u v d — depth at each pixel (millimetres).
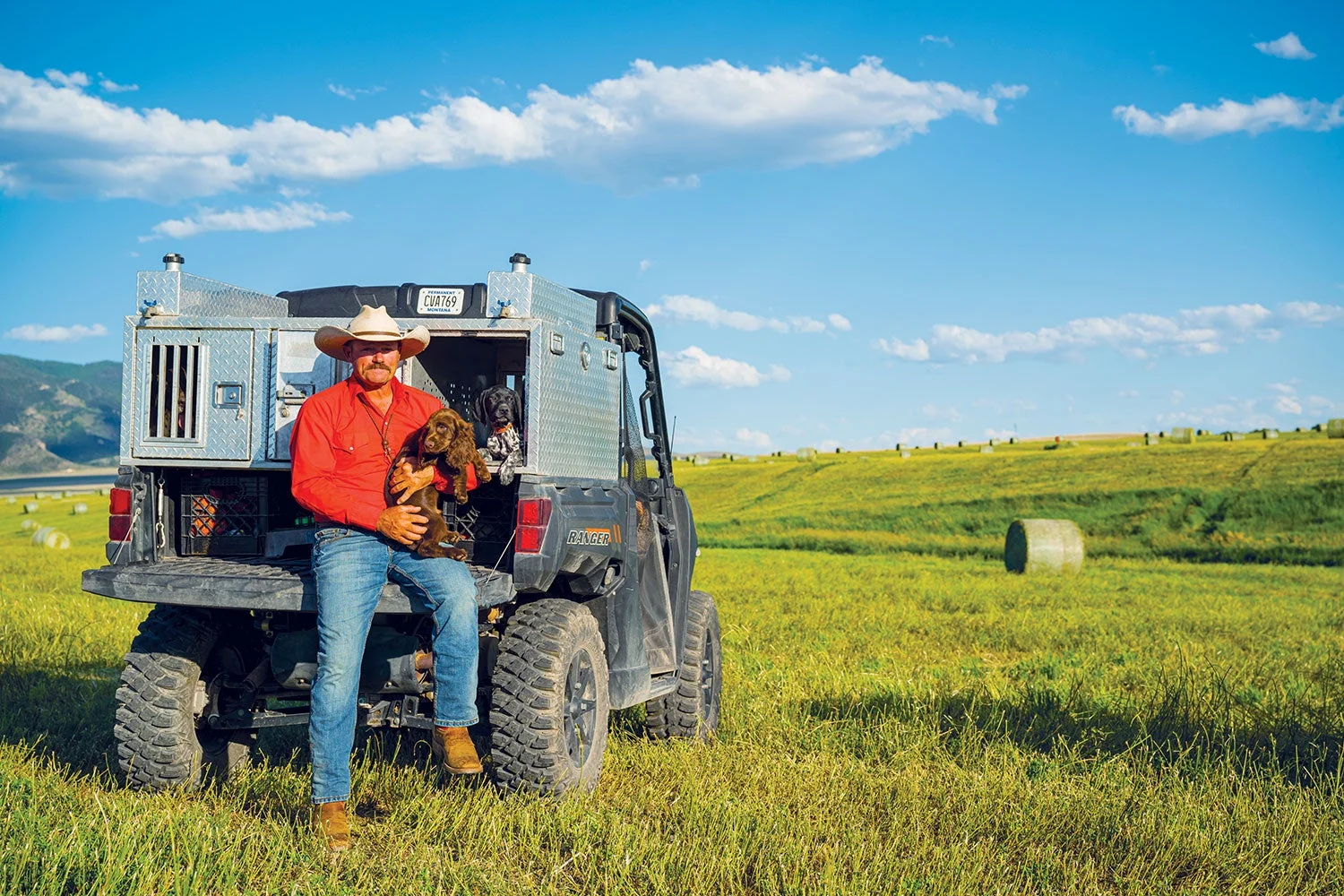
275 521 5680
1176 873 4531
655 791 5434
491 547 5414
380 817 4957
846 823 4980
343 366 5332
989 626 13836
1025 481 48969
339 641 4578
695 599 7500
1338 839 4859
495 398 5137
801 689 8492
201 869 3844
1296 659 10914
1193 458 49750
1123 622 14578
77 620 11523
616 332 6227
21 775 5281
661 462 7324
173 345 5449
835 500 50031
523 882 4066
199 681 5414
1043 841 4863
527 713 4969
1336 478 41594
